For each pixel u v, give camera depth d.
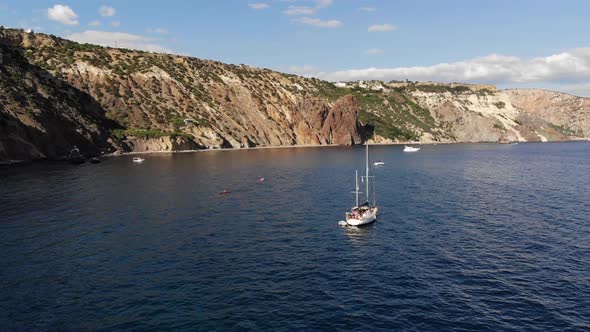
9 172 103.06
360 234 49.62
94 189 79.31
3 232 49.38
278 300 31.72
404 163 138.75
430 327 27.89
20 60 164.88
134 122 194.38
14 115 129.88
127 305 30.80
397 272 37.31
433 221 55.88
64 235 48.34
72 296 32.28
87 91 197.75
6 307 30.47
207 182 89.88
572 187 85.44
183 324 28.11
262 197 73.25
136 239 47.00
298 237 48.31
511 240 46.94
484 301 31.59
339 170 115.00
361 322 28.52
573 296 32.38
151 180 92.06
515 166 129.88
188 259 40.53
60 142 142.00
